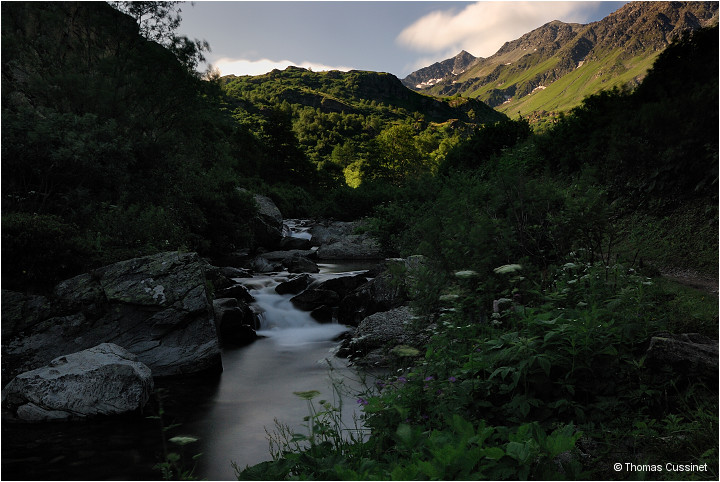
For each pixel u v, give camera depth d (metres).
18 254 7.78
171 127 20.03
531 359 3.37
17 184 12.20
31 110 13.23
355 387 5.88
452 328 4.33
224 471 4.07
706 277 7.06
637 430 3.08
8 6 16.72
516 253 6.34
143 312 7.54
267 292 12.06
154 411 5.63
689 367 3.47
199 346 7.32
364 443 3.44
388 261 9.68
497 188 7.27
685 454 2.84
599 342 3.63
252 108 124.94
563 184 12.01
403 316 7.61
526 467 2.49
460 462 2.35
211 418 5.39
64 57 18.11
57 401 5.43
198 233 18.00
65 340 7.13
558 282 5.04
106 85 16.95
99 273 7.80
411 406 3.58
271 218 25.58
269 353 8.23
